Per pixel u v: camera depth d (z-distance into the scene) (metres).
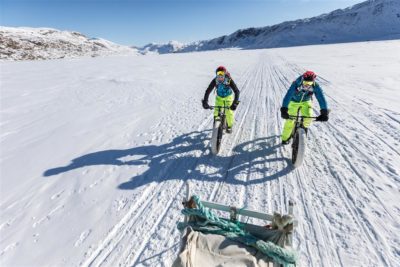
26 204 4.82
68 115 9.89
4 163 6.49
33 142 7.61
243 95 11.16
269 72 17.95
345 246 3.34
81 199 4.80
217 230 2.47
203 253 2.27
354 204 4.05
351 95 10.07
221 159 5.70
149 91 13.20
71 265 3.43
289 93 5.25
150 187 4.95
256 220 3.83
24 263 3.52
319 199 4.23
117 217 4.22
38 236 4.00
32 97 12.93
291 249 2.24
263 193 4.47
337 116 7.80
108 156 6.35
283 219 2.32
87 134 7.87
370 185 4.48
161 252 3.47
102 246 3.68
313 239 3.47
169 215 4.15
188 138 7.00
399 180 4.55
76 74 20.12
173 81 15.88
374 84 11.66
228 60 29.34
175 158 5.94
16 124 9.24
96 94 13.07
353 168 5.01
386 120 7.21
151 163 5.83
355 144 5.95
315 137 6.45
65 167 6.01
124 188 4.99
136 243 3.66
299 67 19.44
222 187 4.72
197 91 12.84
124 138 7.39
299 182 4.71
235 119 8.00
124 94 12.80
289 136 5.81
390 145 5.80
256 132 6.91
